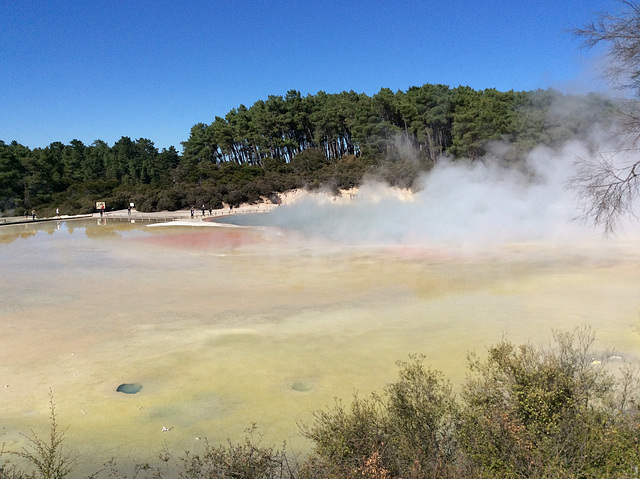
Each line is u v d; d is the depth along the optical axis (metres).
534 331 10.89
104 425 7.30
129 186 70.62
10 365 9.62
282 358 9.80
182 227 38.44
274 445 6.54
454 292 14.77
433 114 56.41
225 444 6.63
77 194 67.31
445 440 4.81
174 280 17.55
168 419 7.46
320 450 4.80
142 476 5.96
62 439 6.90
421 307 13.25
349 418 5.21
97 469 6.16
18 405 7.97
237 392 8.32
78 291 15.90
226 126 81.94
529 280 15.99
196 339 11.07
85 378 9.00
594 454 4.23
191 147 86.56
